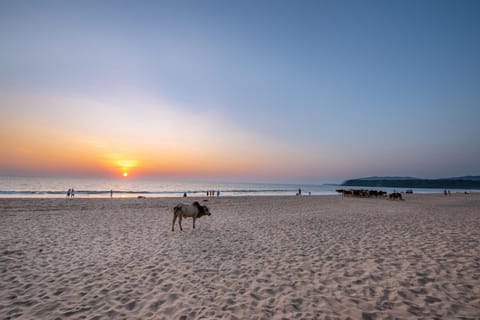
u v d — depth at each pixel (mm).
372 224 11328
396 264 5543
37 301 3879
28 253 6371
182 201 23922
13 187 53219
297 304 3801
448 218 13297
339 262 5777
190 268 5438
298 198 32875
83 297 4039
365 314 3484
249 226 10898
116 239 8156
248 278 4867
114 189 62625
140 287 4441
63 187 60531
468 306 3645
